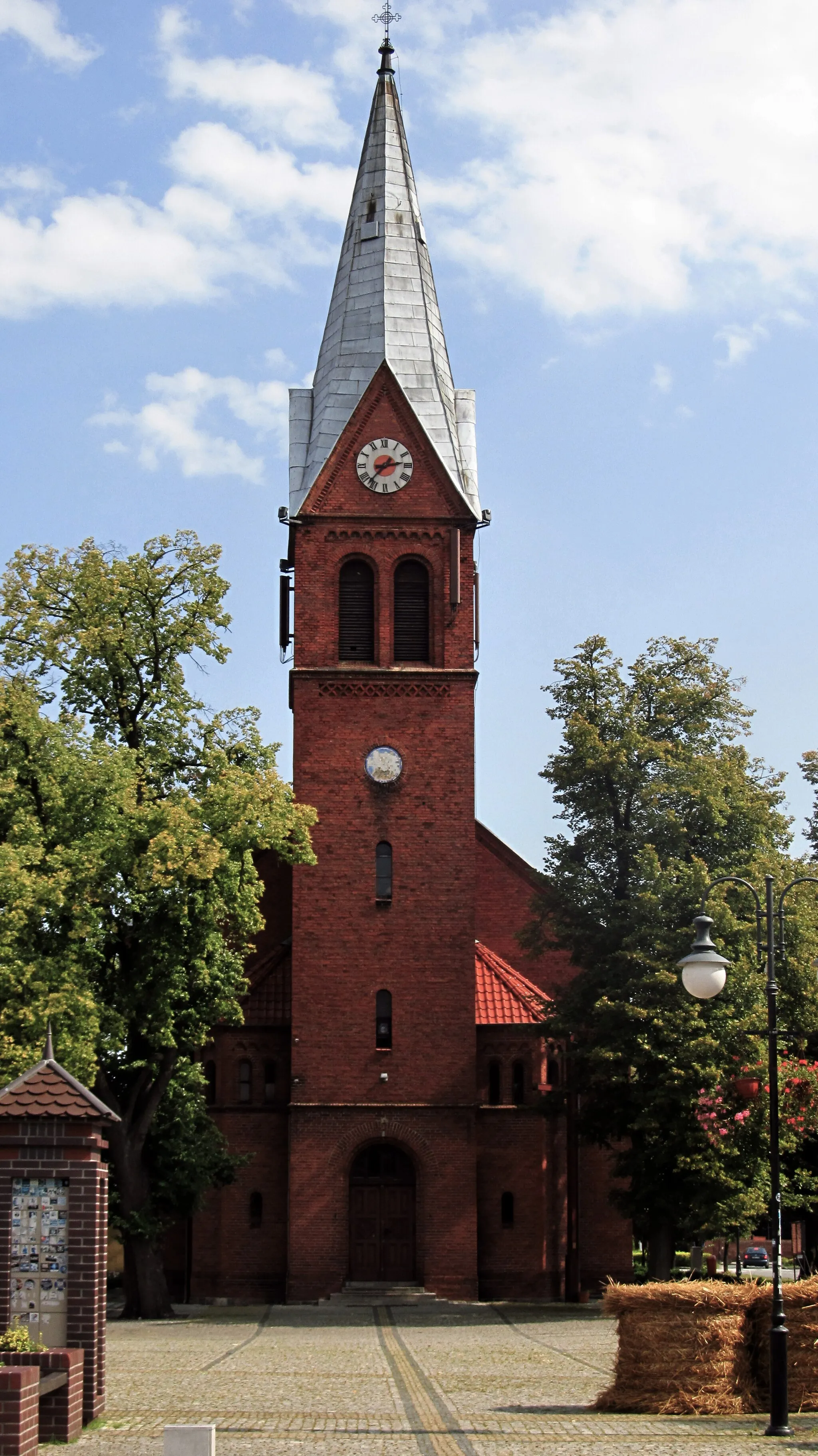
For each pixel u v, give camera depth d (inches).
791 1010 1909.4
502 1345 1476.4
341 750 2230.6
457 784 2229.3
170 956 1831.9
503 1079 2253.9
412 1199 2164.1
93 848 1737.2
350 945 2188.7
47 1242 953.5
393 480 2288.4
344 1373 1218.0
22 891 1635.1
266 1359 1333.7
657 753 2042.3
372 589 2282.2
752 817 2027.6
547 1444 874.1
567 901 2046.0
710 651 2165.4
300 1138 2145.7
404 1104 2149.4
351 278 2409.0
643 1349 1014.4
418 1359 1332.4
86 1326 945.5
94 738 1827.0
